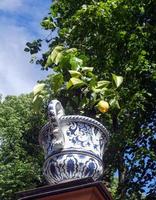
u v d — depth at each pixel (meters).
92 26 11.31
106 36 11.52
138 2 12.16
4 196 24.61
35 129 26.67
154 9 13.08
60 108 2.25
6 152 27.30
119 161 12.09
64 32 9.87
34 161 25.45
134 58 11.88
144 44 12.60
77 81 2.74
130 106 11.30
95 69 11.16
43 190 1.92
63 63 2.83
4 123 29.02
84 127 2.26
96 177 2.24
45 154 2.29
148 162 12.59
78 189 1.90
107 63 11.38
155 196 12.52
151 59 13.02
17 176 24.62
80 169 2.19
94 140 2.27
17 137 27.83
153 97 13.03
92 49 11.28
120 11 11.69
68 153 2.20
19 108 30.61
